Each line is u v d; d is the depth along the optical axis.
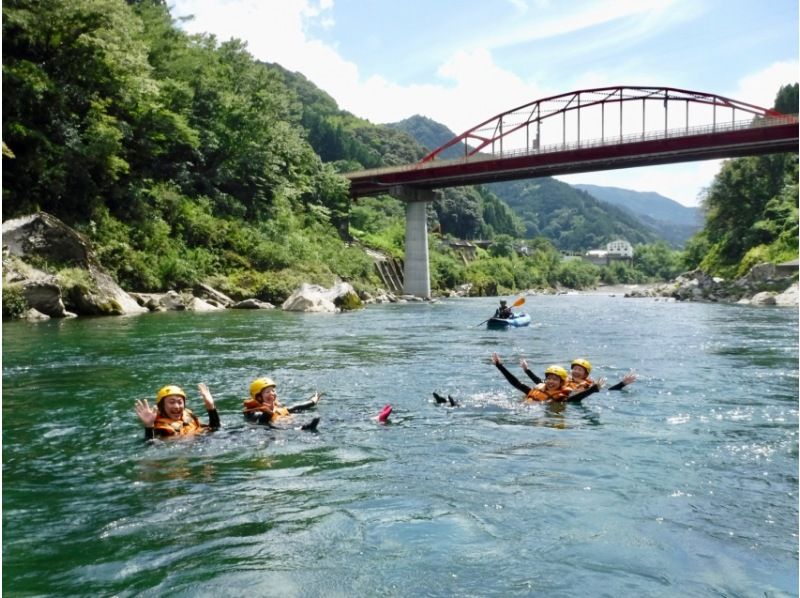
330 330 22.67
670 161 62.06
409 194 72.94
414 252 73.69
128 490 5.42
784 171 68.31
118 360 13.63
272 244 46.00
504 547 4.25
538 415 8.71
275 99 56.56
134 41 38.31
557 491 5.44
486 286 106.44
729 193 70.69
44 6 31.41
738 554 4.20
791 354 16.33
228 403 9.43
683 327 25.83
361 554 4.13
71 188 32.59
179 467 6.14
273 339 18.81
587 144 62.97
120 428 7.75
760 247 61.16
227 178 49.84
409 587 3.68
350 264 59.28
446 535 4.45
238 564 3.97
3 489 5.45
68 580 3.76
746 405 9.48
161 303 31.70
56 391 10.12
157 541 4.33
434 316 32.97
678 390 10.82
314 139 151.25
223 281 38.66
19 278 23.64
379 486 5.54
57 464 6.23
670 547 4.30
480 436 7.47
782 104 86.38
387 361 14.41
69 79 34.47
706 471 6.09
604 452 6.76
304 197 70.19
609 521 4.75
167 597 3.56
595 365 14.23
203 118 49.31
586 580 3.80
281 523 4.66
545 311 40.69
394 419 8.38
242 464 6.25
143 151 40.03
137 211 36.41
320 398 9.92
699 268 73.69
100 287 27.44
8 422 8.07
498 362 10.40
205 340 17.91
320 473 5.95
